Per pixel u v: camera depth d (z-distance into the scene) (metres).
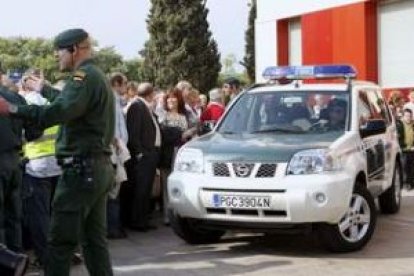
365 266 7.39
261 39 25.12
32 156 7.18
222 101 11.52
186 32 42.69
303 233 7.71
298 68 9.48
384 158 9.84
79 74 5.45
